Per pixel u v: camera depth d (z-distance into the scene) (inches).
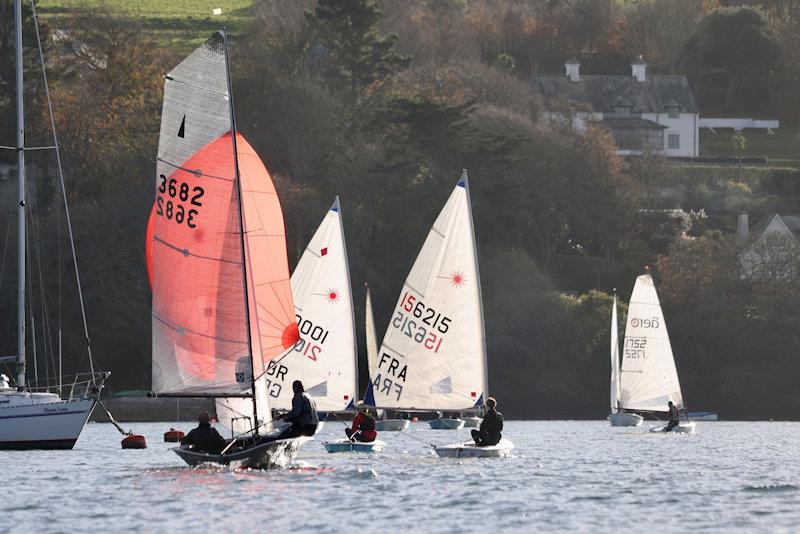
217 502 6176.2
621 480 7490.2
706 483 7352.4
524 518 5807.1
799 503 6382.9
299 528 5477.4
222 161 7022.6
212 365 7042.3
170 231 7081.7
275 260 7263.8
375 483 6963.6
